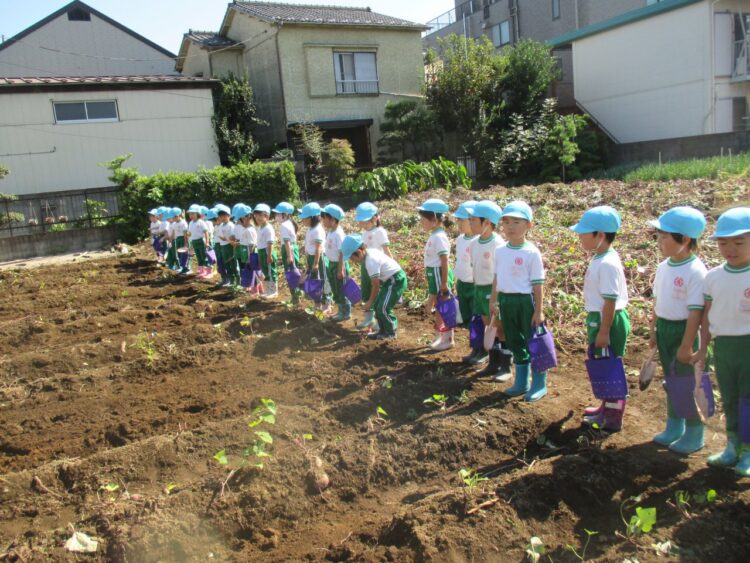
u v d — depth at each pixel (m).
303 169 23.27
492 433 4.51
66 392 6.21
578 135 24.17
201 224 12.36
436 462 4.28
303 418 5.06
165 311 9.40
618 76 25.78
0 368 7.01
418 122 25.75
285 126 25.25
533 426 4.62
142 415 5.55
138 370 6.69
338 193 23.84
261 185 20.34
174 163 22.59
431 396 5.29
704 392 3.82
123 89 21.34
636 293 7.67
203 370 6.61
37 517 4.02
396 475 4.18
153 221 15.26
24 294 12.00
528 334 5.07
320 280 8.37
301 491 4.00
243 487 3.99
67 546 3.47
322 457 4.31
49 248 18.17
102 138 21.22
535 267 4.97
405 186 21.03
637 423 4.61
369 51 26.70
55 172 20.56
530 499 3.60
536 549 3.18
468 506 3.53
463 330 7.41
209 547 3.56
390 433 4.54
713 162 16.97
